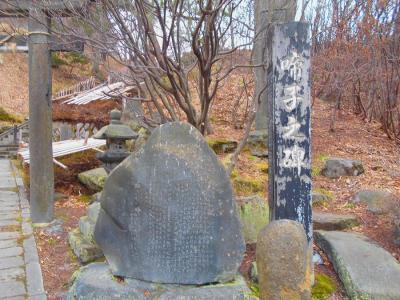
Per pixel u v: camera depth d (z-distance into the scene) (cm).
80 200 583
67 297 281
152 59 324
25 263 364
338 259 316
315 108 882
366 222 408
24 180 723
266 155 593
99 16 318
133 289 271
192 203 283
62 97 1095
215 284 279
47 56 470
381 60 670
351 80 773
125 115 658
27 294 304
